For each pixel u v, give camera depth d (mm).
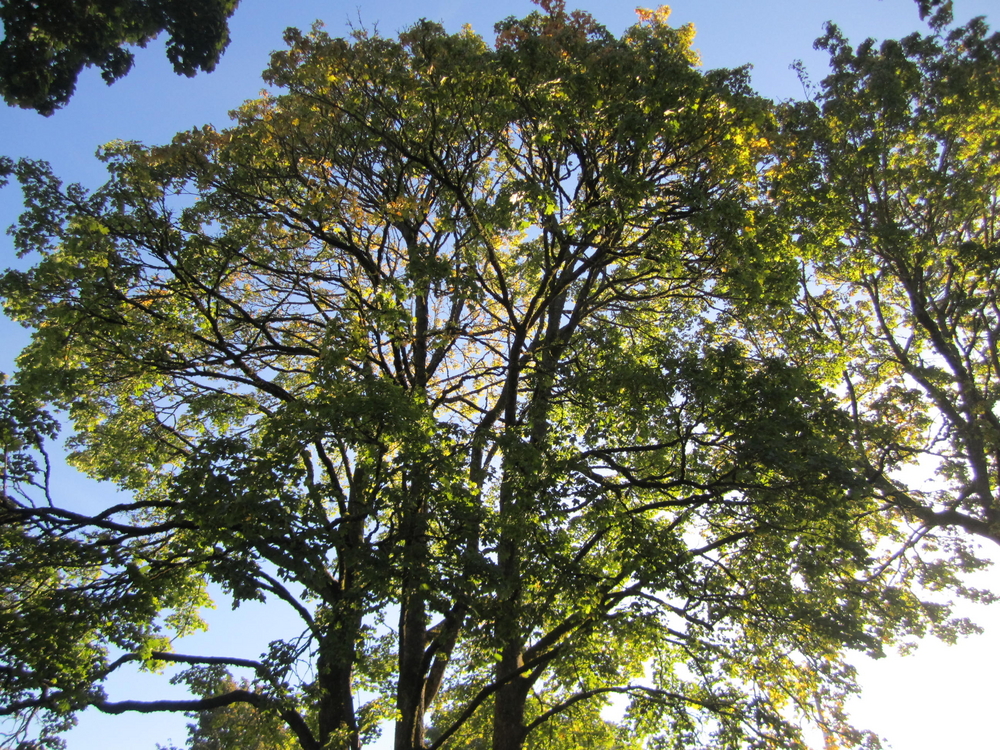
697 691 14336
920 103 20125
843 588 14586
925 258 20219
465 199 12742
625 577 11719
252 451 10961
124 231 12703
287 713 12445
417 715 12922
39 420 11812
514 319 13539
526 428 13109
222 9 13633
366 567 10172
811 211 14000
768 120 12594
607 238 13430
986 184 20141
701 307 14703
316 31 13523
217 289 13680
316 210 13578
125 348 13242
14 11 12484
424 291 12875
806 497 11781
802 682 14109
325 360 11805
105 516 11820
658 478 13031
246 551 10398
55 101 12922
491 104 12055
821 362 15594
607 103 12172
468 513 11094
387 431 10992
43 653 10289
